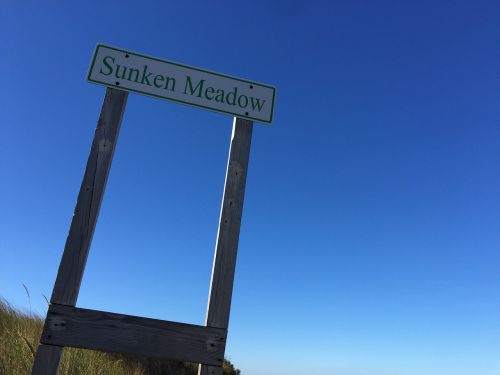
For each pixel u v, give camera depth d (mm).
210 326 1827
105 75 2051
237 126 2141
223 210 1992
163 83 2107
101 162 1929
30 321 4422
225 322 1849
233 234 1971
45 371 1654
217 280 1896
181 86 2125
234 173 2057
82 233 1829
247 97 2188
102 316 1745
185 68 2158
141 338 1749
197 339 1798
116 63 2080
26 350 3318
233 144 2105
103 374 3893
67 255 1792
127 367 4953
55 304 1727
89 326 1724
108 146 1959
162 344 1760
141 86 2072
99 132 1969
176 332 1786
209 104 2129
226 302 1876
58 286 1750
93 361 3889
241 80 2207
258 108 2186
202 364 1778
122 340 1732
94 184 1896
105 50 2088
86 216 1853
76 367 3545
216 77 2182
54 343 1686
